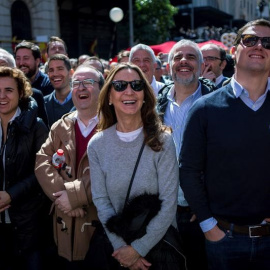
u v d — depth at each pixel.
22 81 2.97
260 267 2.30
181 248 2.42
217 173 2.27
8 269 3.04
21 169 2.92
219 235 2.30
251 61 2.15
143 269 2.31
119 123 2.45
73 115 3.02
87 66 3.06
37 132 3.00
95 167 2.46
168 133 2.40
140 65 4.13
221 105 2.24
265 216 2.25
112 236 2.36
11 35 14.98
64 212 2.69
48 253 3.12
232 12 33.78
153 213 2.27
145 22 18.94
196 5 32.88
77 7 20.20
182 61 3.10
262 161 2.18
